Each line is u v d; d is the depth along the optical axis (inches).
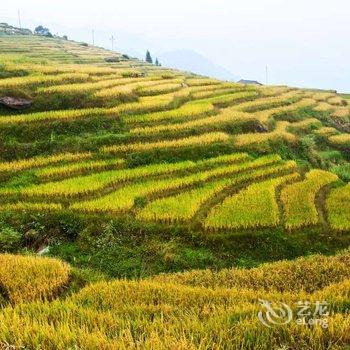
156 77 1940.2
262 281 560.7
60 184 903.7
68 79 1525.6
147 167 1020.5
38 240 770.2
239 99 1828.2
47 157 1054.4
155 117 1310.3
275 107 1888.5
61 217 802.8
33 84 1381.6
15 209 821.2
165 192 909.2
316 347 312.3
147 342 308.0
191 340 315.0
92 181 919.7
